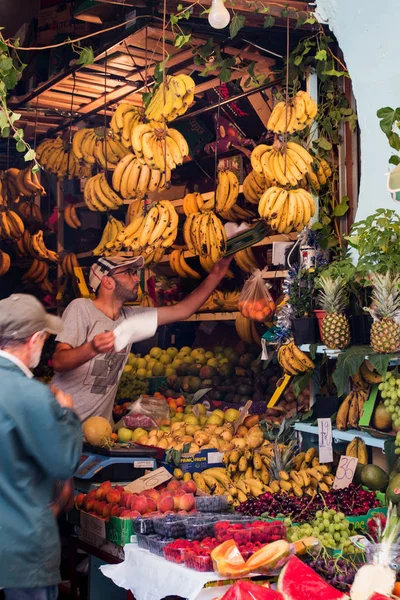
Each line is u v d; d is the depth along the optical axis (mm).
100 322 4785
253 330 5957
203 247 4742
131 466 4250
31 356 2736
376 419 3805
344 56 4168
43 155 6031
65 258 7348
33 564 2588
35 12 5398
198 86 5402
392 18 3883
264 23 4098
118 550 3549
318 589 2652
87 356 4414
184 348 6645
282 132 4277
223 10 3570
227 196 5133
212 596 2826
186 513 3516
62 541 4867
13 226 6434
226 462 4305
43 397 2594
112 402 4938
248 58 4730
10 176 6500
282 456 4121
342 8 4098
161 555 3184
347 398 4074
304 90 4750
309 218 4156
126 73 5203
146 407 4957
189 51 4719
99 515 3740
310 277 4242
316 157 4484
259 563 2869
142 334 4348
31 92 5672
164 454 4324
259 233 4855
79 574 4785
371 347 3752
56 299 7512
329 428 4062
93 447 4434
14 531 2559
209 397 5941
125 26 4418
